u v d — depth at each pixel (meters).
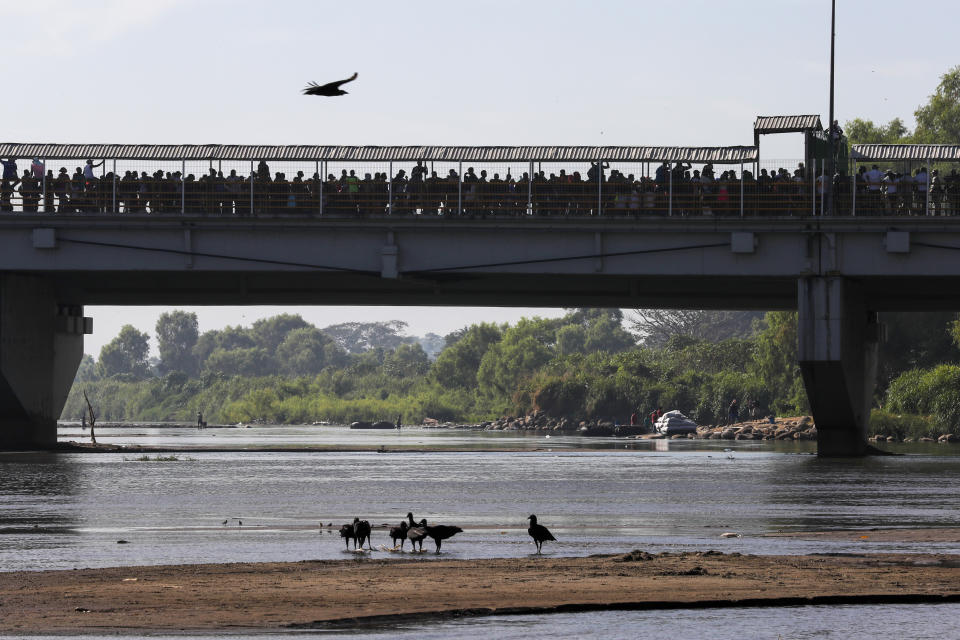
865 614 56.34
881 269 161.25
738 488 121.69
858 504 104.56
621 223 165.62
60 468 152.25
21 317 178.88
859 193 168.25
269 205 177.12
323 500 108.81
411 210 173.25
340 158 175.25
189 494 114.88
